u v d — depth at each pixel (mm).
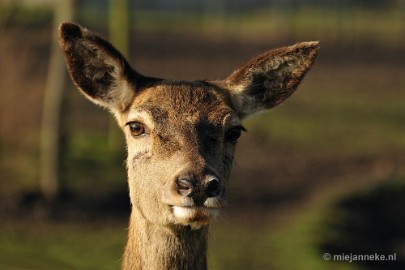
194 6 54781
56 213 17125
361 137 25906
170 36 41781
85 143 20781
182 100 7406
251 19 51281
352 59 39688
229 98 7855
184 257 7422
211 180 6652
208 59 35656
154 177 7102
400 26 49750
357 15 53656
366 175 22172
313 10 54500
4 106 20578
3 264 13656
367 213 19312
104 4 43094
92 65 7770
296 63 8086
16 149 19828
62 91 18016
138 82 7805
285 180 21266
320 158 23438
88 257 14797
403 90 33062
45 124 18172
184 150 6996
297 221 18000
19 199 17391
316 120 27406
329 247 16547
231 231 17234
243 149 23672
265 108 8180
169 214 6926
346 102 30359
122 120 7836
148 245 7453
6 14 20922
